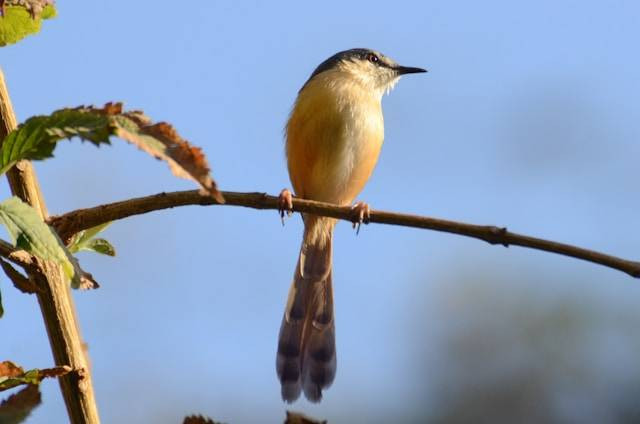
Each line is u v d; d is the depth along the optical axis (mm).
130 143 4223
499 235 5781
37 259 4852
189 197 5754
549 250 5613
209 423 4312
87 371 4871
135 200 5656
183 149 4320
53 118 4301
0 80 5312
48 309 4910
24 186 5348
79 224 5508
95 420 4863
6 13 5367
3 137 5266
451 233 5965
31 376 4496
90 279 4746
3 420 3963
